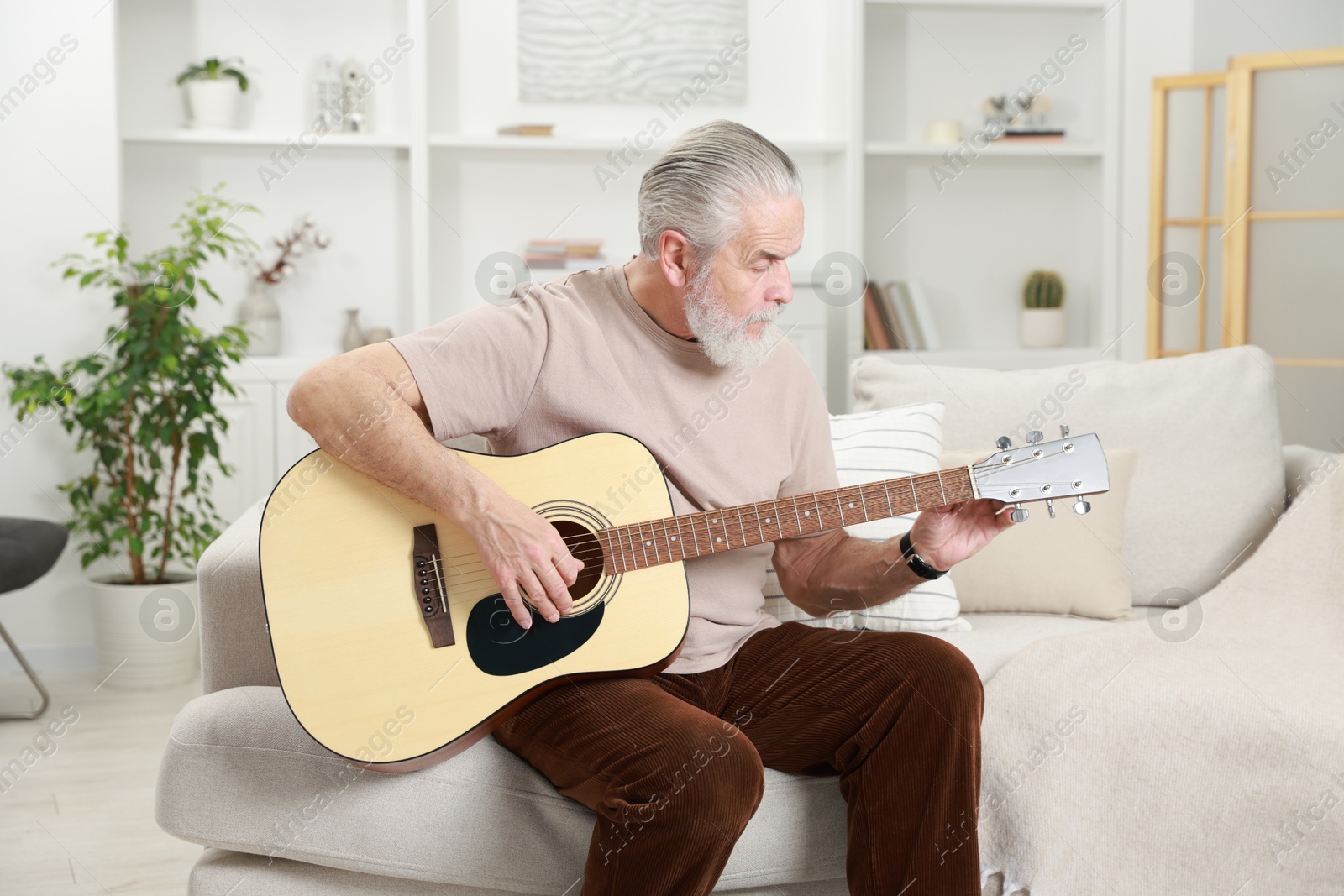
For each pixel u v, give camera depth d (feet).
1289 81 14.07
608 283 5.17
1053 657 5.54
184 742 4.69
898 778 4.50
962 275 15.05
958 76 14.80
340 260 13.30
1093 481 4.68
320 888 4.75
